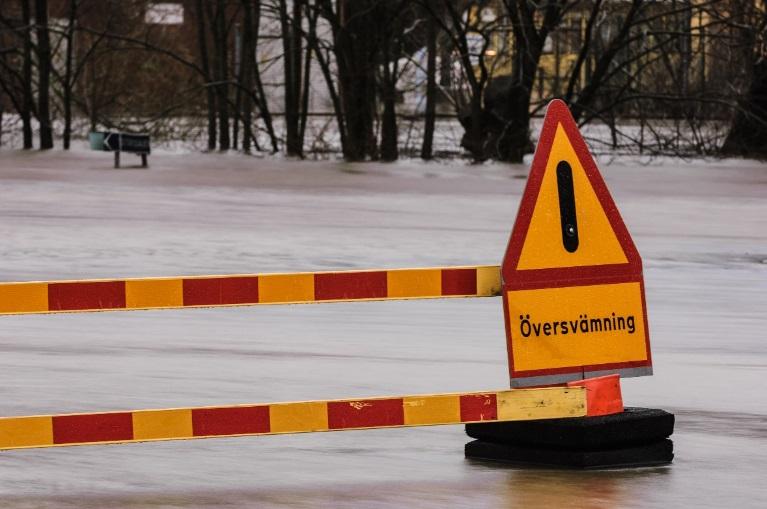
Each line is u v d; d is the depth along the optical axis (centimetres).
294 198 3675
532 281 1034
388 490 980
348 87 5547
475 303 1980
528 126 5472
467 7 5412
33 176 4303
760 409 1283
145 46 5772
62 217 3066
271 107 7644
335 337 1678
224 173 4581
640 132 5806
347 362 1510
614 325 1051
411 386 1379
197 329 1723
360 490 980
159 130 6234
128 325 1745
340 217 3162
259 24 6266
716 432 1185
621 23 5562
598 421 1047
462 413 1010
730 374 1458
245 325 1759
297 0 5644
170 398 1303
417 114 5912
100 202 3456
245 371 1450
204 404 1278
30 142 5875
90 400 1290
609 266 1049
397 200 3653
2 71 6362
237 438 1149
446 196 3803
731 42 5469
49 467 1043
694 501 956
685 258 2484
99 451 1097
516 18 5284
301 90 6519
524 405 1021
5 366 1459
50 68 5853
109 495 961
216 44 6012
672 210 3409
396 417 998
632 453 1058
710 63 5612
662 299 2023
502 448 1074
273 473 1030
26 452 1091
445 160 5516
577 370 1045
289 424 984
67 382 1375
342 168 4966
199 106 6334
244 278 980
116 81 6594
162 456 1082
